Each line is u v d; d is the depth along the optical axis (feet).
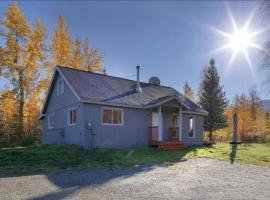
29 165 40.75
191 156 54.80
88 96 61.31
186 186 30.35
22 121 93.04
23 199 24.31
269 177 36.83
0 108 95.71
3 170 37.09
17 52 89.35
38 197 25.00
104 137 62.59
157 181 32.55
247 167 44.42
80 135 60.64
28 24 90.43
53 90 75.82
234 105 165.07
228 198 25.88
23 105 95.40
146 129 71.15
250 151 64.75
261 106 168.76
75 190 27.68
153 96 77.41
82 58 105.09
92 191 27.48
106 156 50.31
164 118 75.97
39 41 92.17
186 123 80.59
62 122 69.82
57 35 97.55
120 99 66.69
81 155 50.49
